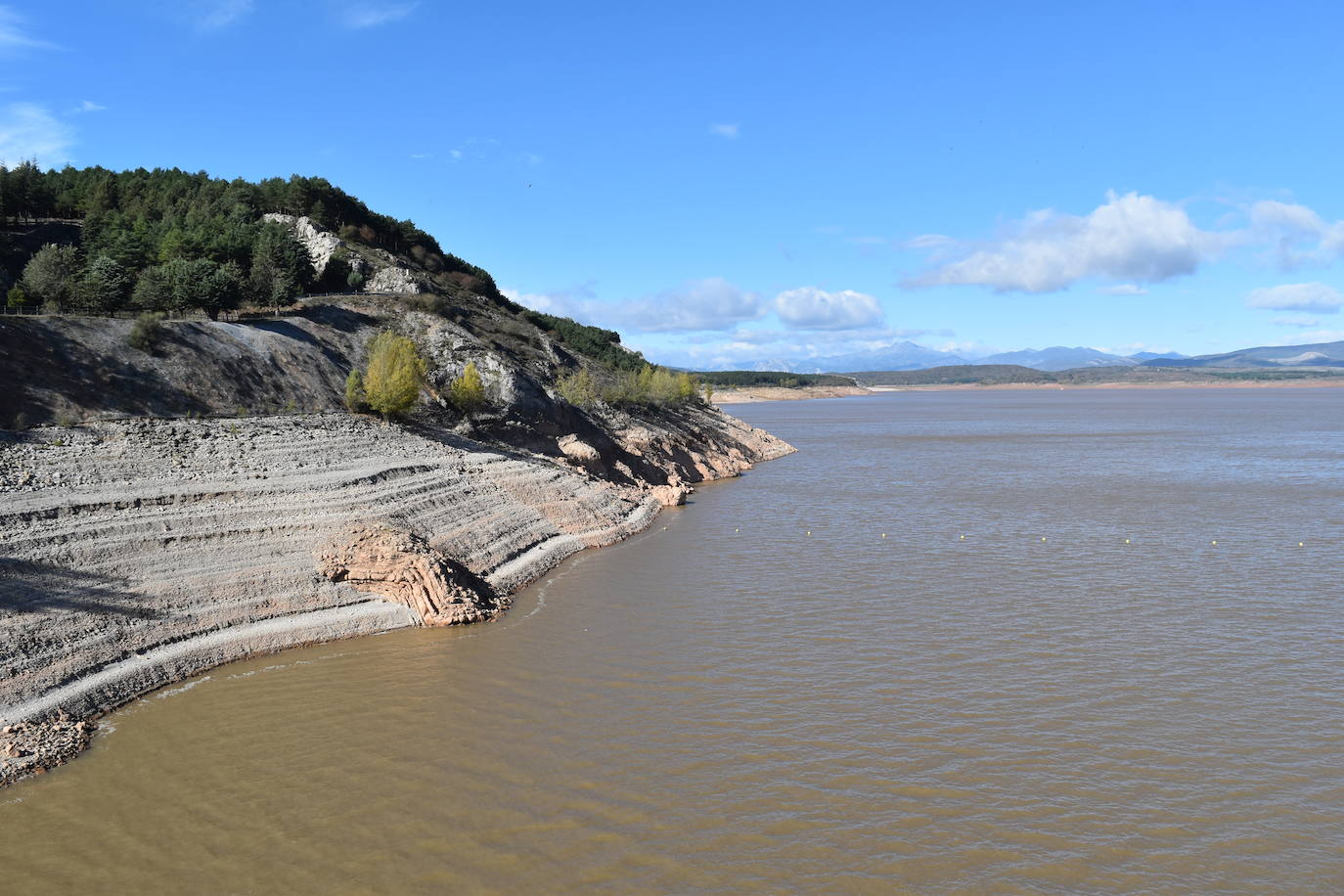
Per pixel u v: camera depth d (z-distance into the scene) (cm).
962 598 4475
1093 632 3906
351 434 5822
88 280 6519
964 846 2280
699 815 2423
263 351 6506
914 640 3816
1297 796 2508
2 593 3189
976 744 2827
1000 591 4600
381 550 4175
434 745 2819
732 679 3378
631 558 5491
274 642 3675
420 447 6119
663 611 4275
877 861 2217
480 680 3372
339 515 4556
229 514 4228
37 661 3028
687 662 3562
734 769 2672
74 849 2252
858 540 5956
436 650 3703
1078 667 3475
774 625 4041
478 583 4438
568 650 3722
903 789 2558
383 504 4841
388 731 2925
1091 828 2361
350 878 2134
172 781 2592
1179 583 4734
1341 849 2256
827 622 4081
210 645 3522
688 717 3038
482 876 2145
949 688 3281
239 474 4638
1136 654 3616
